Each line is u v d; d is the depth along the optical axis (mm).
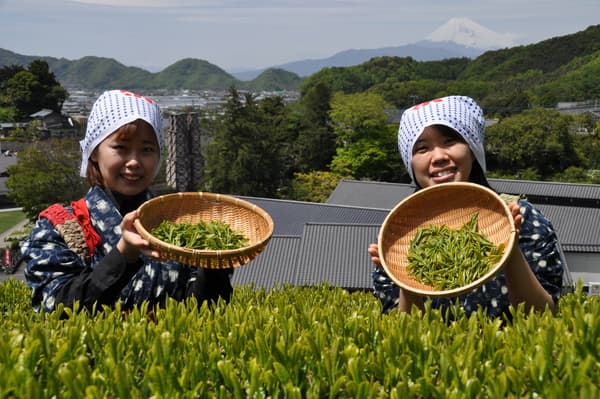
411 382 2555
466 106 3838
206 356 2820
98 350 2957
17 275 46875
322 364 2627
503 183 42469
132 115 3736
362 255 26781
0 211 79875
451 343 2990
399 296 3848
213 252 3348
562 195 40625
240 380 2697
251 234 3945
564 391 2244
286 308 3555
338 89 182375
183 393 2459
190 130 63094
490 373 2518
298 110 99688
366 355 2834
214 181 67875
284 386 2518
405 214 3723
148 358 2783
